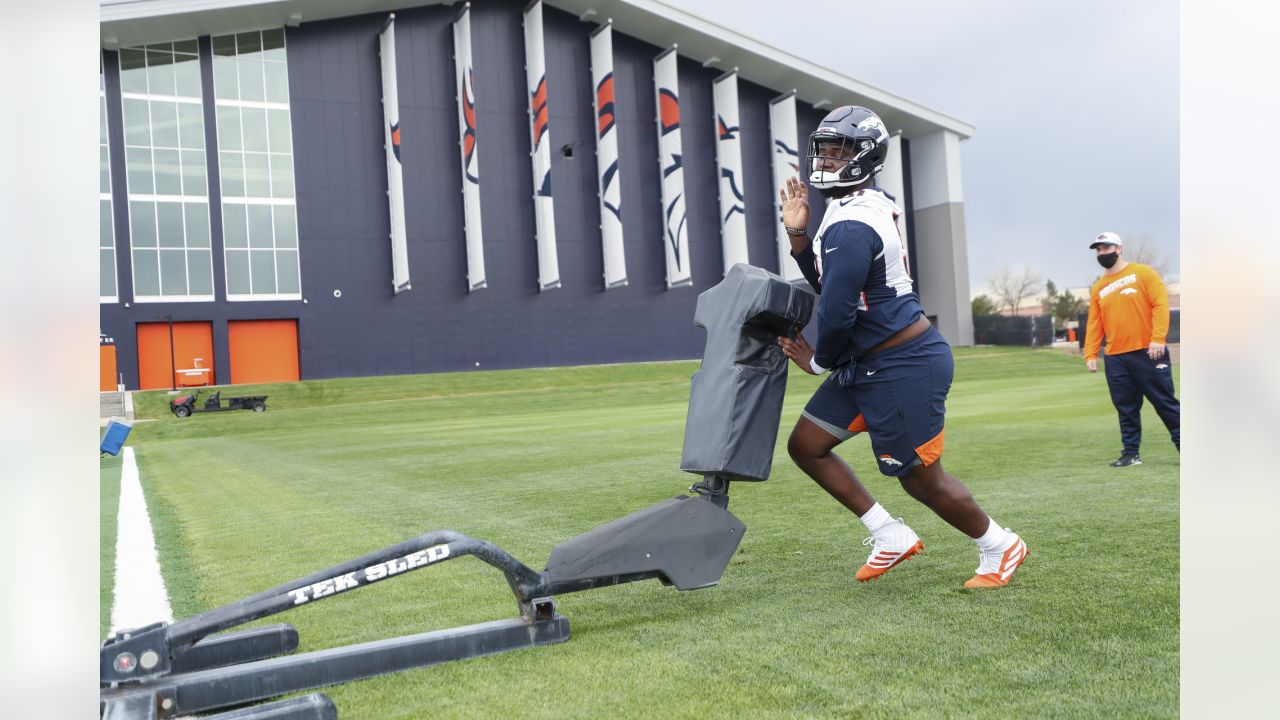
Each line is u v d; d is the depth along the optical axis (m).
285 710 1.73
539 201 38.47
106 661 2.01
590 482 6.87
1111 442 7.80
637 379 36.00
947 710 1.90
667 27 40.44
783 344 2.95
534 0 38.19
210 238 34.97
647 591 3.16
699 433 2.87
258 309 35.56
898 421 2.89
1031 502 4.70
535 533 4.63
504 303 39.06
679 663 2.30
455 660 2.37
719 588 3.17
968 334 47.41
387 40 36.84
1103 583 2.95
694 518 2.78
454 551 2.35
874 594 2.98
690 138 42.59
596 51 39.75
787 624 2.64
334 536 4.77
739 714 1.92
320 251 36.59
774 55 41.94
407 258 36.69
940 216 47.56
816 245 2.96
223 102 35.25
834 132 2.86
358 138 37.22
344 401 32.03
